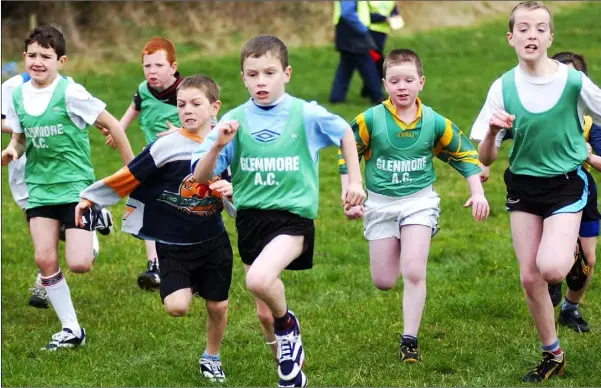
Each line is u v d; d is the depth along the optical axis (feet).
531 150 33.86
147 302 46.47
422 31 139.33
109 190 34.96
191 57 128.16
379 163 37.83
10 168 45.80
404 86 36.63
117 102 104.12
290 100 31.91
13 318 44.75
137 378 36.04
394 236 38.29
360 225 61.36
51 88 39.40
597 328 41.32
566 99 33.30
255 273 30.12
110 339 40.98
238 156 31.94
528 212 34.24
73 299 47.37
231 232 61.72
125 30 136.56
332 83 105.81
